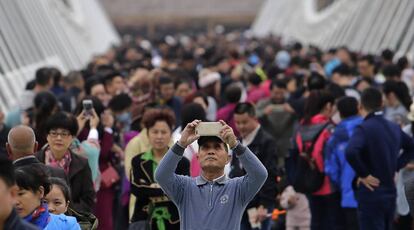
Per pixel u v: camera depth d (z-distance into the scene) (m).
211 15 187.00
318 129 19.33
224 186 12.28
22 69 42.94
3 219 8.72
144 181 15.45
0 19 44.50
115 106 22.77
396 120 22.02
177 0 199.75
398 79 26.38
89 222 13.21
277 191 17.59
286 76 28.70
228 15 187.75
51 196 12.52
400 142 18.00
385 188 17.69
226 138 11.93
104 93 24.11
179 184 12.33
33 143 13.27
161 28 188.75
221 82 31.09
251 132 17.33
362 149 17.56
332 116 20.94
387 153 17.62
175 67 37.50
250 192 12.15
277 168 17.97
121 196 19.73
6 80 37.59
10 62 40.69
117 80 25.94
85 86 24.81
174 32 189.25
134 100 25.70
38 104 19.33
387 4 56.06
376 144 17.58
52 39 60.19
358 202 17.94
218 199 12.20
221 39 95.69
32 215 10.82
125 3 193.00
